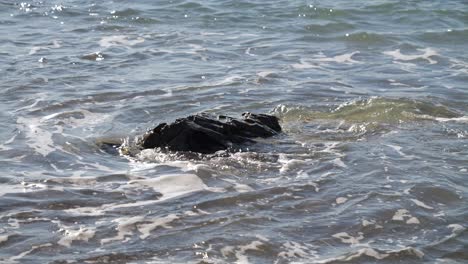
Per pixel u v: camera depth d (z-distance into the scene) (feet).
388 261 42.29
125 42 95.25
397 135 61.93
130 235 44.88
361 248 43.55
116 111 68.49
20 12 111.04
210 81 78.18
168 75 80.33
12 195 50.03
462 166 55.42
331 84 77.41
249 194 50.31
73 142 60.49
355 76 80.79
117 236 44.75
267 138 60.95
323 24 104.58
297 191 50.83
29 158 57.06
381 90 75.41
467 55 90.27
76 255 42.55
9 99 71.05
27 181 52.42
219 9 112.37
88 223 46.32
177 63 85.56
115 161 56.70
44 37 97.14
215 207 48.52
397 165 55.26
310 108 69.36
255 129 61.21
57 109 68.44
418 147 59.06
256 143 59.77
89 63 84.89
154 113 68.23
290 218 47.14
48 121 65.31
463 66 85.10
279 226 46.03
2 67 81.87
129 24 105.29
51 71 80.89
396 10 111.14
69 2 117.29
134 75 80.18
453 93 74.08
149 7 113.80
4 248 43.24
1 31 99.91
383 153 57.72
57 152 58.34
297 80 78.89
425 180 52.37
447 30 100.63
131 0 118.62
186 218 47.01
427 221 46.78
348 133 62.80
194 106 70.18
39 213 47.60
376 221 46.70
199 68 83.35
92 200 49.57
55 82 76.79
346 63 86.53
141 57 88.02
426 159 56.59
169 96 72.90
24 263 41.65
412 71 83.05
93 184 52.19
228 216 47.24
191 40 96.32
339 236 45.03
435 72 82.48
